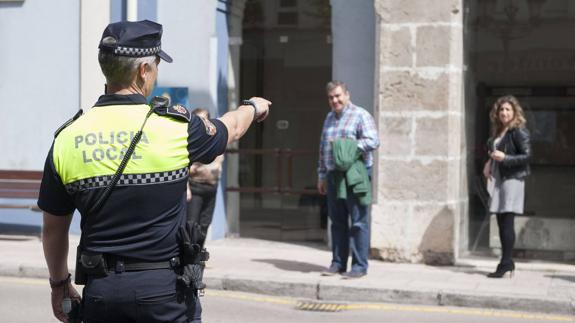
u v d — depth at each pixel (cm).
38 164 1358
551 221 1186
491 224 1203
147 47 350
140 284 336
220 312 907
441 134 1150
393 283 1007
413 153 1159
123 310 337
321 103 1340
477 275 1080
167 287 339
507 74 1199
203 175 1011
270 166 1368
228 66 1366
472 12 1207
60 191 348
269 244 1330
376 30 1168
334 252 1061
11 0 1362
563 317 909
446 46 1143
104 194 336
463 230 1205
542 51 1183
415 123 1157
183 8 1323
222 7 1333
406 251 1165
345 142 998
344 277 1035
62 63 1345
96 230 339
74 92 1341
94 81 1324
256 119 392
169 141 345
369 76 1238
